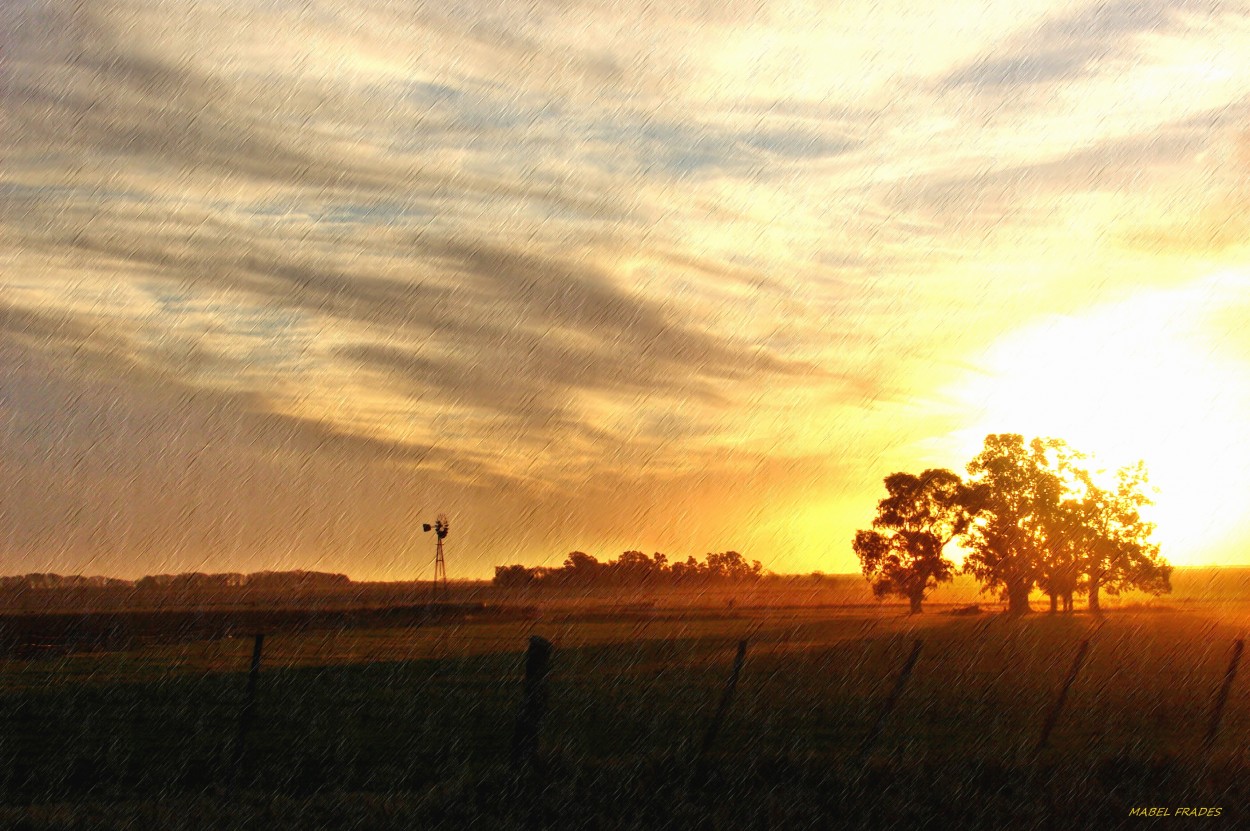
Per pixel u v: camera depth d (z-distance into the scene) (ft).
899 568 384.47
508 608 311.88
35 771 60.44
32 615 254.68
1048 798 46.83
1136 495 351.25
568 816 43.42
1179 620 229.25
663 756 53.88
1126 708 76.89
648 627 232.94
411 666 127.03
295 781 56.75
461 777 49.57
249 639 191.52
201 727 76.23
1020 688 90.43
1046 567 358.23
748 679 105.60
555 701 86.69
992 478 361.71
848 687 94.38
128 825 42.01
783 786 47.91
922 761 53.26
